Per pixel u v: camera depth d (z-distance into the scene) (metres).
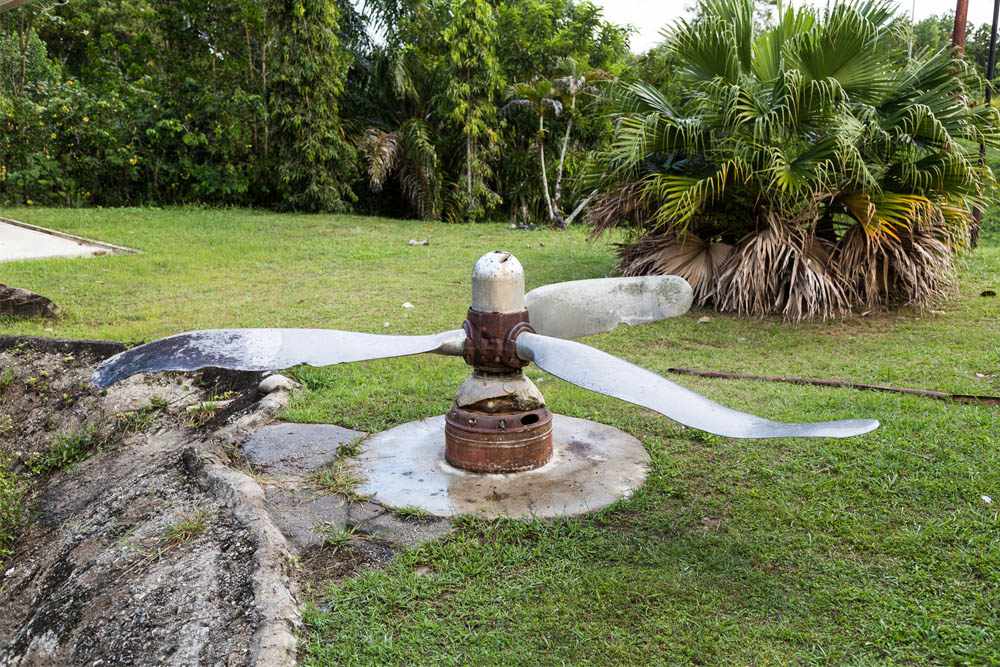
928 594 2.77
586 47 20.69
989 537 3.11
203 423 5.23
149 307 7.91
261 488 3.73
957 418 4.43
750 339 6.63
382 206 20.38
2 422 5.87
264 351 3.41
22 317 7.36
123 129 18.52
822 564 2.98
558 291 3.93
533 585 2.90
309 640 2.65
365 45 19.67
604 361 3.25
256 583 2.90
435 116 19.42
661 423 4.59
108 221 14.76
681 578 2.92
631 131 7.93
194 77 20.42
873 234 7.03
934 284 7.51
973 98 7.79
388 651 2.56
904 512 3.38
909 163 7.24
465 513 3.46
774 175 6.89
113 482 4.79
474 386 3.88
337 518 3.49
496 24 19.05
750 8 7.90
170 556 3.29
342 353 3.47
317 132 17.58
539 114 17.92
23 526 4.62
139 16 21.78
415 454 4.15
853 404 4.77
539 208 20.55
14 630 3.43
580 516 3.42
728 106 7.16
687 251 7.89
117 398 5.75
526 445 3.86
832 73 7.24
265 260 10.94
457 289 8.92
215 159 19.53
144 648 2.80
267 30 17.94
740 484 3.74
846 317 7.29
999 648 2.46
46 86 18.80
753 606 2.74
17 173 17.19
